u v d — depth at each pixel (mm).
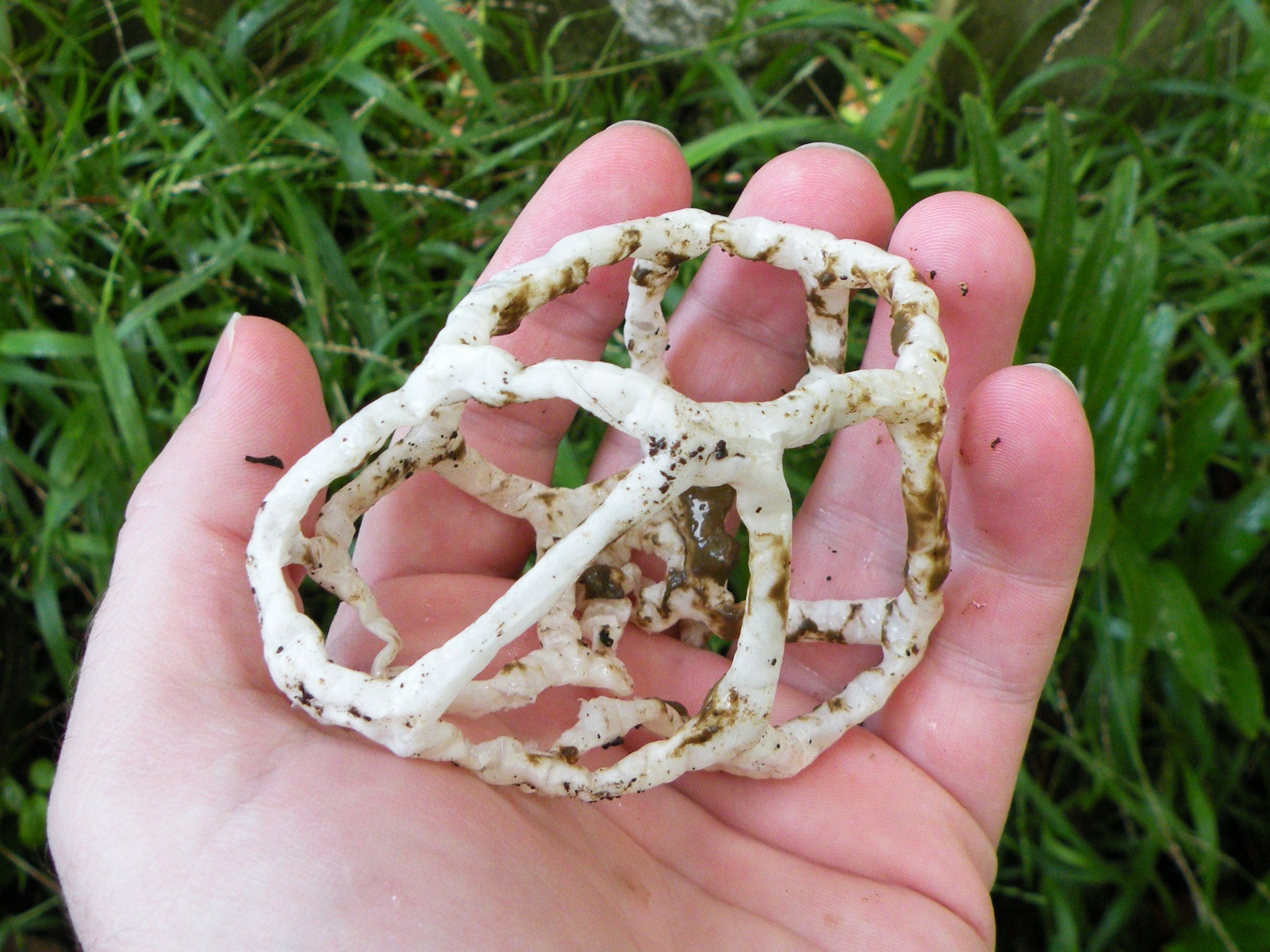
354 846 104
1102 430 167
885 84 206
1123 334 163
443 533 139
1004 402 127
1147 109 215
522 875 108
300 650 113
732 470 112
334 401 169
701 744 118
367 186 171
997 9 207
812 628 135
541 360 144
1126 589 161
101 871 106
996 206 134
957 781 135
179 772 108
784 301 142
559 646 126
